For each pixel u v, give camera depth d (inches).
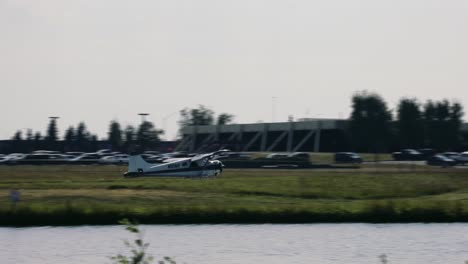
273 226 5108.3
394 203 5590.6
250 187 7062.0
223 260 3909.9
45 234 4662.9
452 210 5447.8
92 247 4227.4
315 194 6811.0
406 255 4087.1
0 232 4739.2
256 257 3993.6
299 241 4500.5
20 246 4261.8
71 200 5634.8
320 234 4753.9
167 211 5206.7
